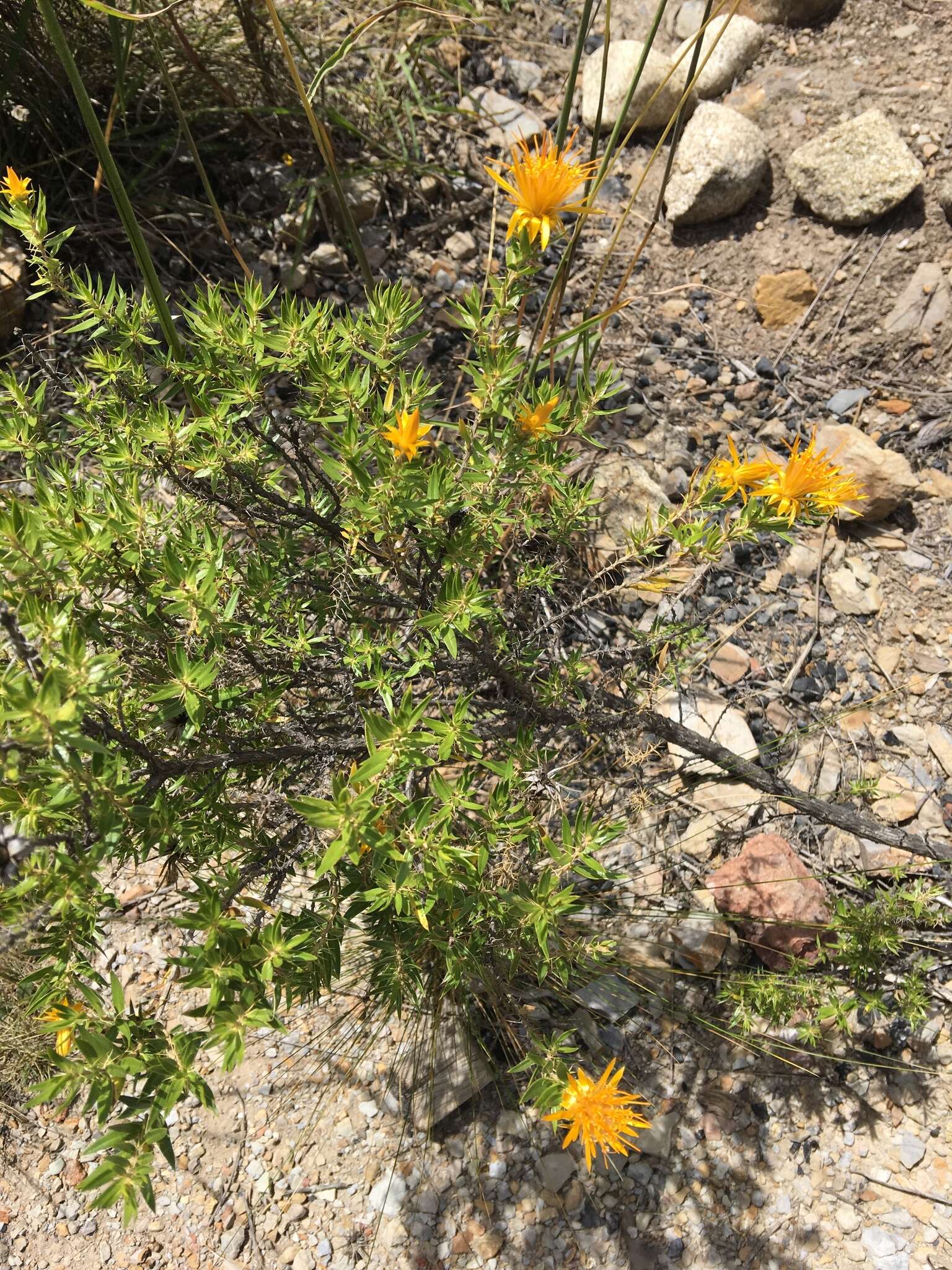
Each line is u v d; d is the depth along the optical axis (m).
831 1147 0.38
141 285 0.49
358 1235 0.36
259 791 0.30
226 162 0.53
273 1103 0.38
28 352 0.46
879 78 0.54
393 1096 0.38
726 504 0.37
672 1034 0.39
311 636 0.30
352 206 0.53
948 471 0.49
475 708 0.35
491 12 0.60
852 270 0.52
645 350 0.51
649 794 0.41
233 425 0.31
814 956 0.39
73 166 0.50
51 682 0.18
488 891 0.28
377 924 0.28
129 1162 0.20
